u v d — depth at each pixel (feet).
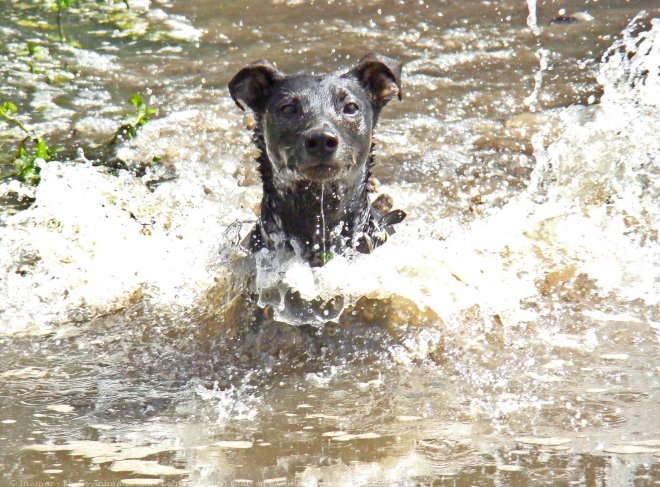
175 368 26.18
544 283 30.30
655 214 34.86
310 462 20.06
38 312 29.89
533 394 23.34
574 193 37.04
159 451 20.79
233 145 42.42
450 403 23.08
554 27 53.88
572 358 25.49
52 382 25.04
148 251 33.78
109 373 25.72
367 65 31.19
